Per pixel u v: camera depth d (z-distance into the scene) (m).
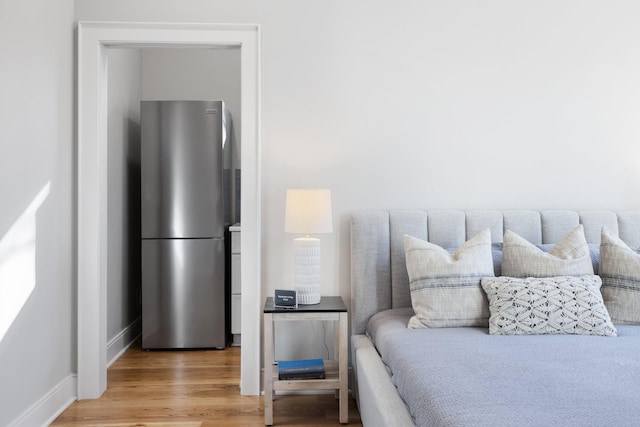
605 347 1.99
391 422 1.68
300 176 2.97
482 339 2.13
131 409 2.69
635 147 3.09
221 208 3.89
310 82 2.97
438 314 2.38
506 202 3.04
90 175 2.83
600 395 1.46
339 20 2.97
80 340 2.83
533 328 2.23
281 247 2.96
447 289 2.41
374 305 2.84
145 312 3.88
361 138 2.99
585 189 3.07
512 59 3.04
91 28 2.83
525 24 3.05
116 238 3.69
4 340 2.13
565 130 3.07
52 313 2.58
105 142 2.95
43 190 2.48
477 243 2.55
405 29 3.00
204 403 2.78
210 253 3.89
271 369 2.52
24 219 2.29
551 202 3.06
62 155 2.70
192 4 2.91
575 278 2.37
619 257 2.48
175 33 2.87
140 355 3.75
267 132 2.95
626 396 1.45
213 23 2.87
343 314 2.54
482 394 1.48
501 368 1.72
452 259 2.52
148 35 2.85
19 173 2.24
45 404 2.48
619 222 2.97
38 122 2.42
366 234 2.85
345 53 2.98
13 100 2.19
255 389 2.90
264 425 2.50
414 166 3.01
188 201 3.88
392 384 2.03
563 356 1.86
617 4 3.09
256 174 2.90
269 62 2.95
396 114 3.00
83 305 2.84
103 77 2.91
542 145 3.06
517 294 2.28
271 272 2.96
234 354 3.78
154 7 2.89
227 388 3.02
